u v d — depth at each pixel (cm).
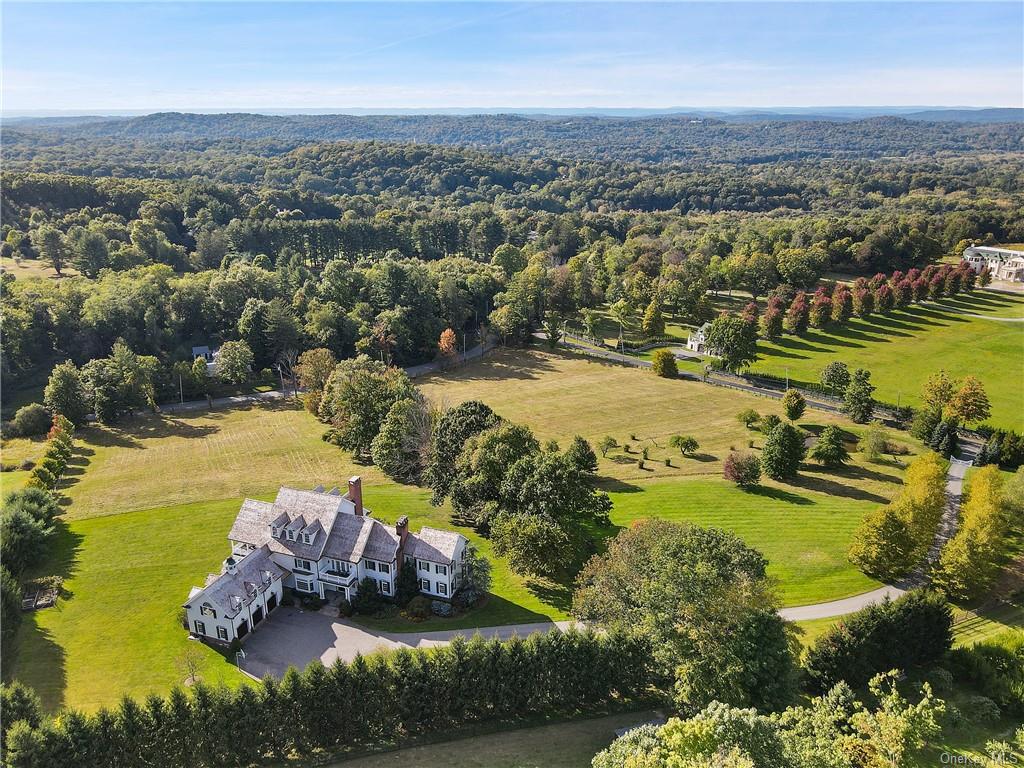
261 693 4912
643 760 3781
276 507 7306
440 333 16438
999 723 5269
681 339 17662
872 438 10594
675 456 10869
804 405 11988
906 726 4266
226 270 18000
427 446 9538
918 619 5741
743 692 4903
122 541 7944
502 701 5375
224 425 12269
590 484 9206
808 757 3862
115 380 12338
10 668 5781
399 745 5194
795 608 6806
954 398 11844
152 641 6284
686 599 5119
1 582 6206
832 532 8269
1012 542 7988
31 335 13312
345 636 6481
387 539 6969
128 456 10750
